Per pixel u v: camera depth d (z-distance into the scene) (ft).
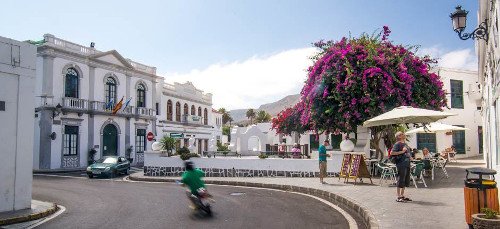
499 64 27.40
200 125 160.76
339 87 52.01
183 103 151.64
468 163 77.05
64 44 100.17
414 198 33.58
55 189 51.13
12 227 27.99
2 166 31.86
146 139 127.95
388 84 50.03
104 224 28.14
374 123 44.55
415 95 53.57
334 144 111.04
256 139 137.18
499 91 28.55
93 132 107.55
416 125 60.44
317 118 55.98
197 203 31.71
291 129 97.35
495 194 21.83
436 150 95.86
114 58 115.65
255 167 61.41
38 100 95.50
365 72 50.19
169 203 37.50
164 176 67.46
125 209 34.47
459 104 97.76
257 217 29.60
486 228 19.80
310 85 56.49
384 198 34.19
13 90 33.01
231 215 30.63
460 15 35.50
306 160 58.08
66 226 27.76
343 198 35.17
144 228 26.53
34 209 33.27
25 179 33.68
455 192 36.65
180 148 71.67
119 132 116.98
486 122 58.34
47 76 95.20
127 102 116.47
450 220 24.61
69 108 99.30
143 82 127.03
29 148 34.19
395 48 55.36
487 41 35.09
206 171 64.39
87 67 106.63
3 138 32.07
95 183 59.77
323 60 55.11
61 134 98.27
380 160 52.70
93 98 108.06
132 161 114.42
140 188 51.39
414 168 40.83
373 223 24.13
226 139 186.29
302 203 36.11
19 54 33.55
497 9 26.81
